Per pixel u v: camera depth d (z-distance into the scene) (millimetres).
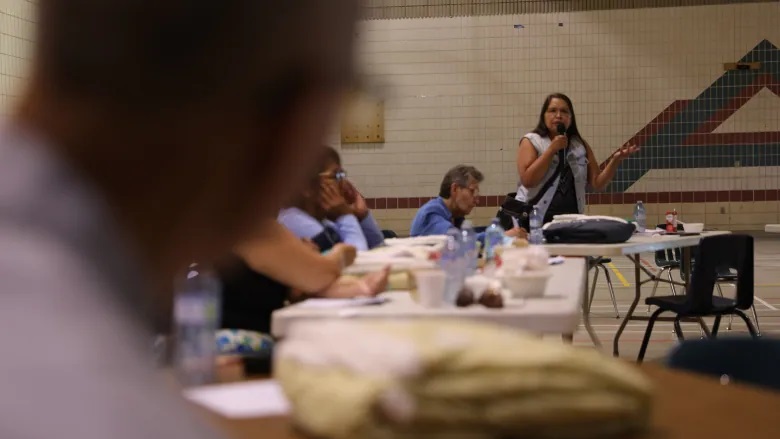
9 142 332
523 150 6336
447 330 1240
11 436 257
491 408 1122
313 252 3043
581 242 5371
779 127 13266
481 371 1131
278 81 369
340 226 4352
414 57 13398
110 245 331
